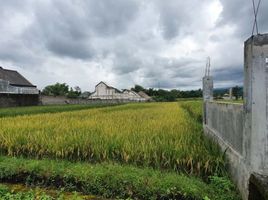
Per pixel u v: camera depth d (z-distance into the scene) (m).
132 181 5.77
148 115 17.58
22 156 8.18
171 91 101.62
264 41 4.40
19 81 50.44
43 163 6.98
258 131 4.39
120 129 10.04
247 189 4.54
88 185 5.93
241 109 5.11
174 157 6.83
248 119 4.57
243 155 4.88
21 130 9.83
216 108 8.30
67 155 7.98
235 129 5.63
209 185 5.68
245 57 4.78
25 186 6.25
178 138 8.42
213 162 6.43
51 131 9.90
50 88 91.00
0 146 8.85
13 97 38.00
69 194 5.79
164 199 5.38
